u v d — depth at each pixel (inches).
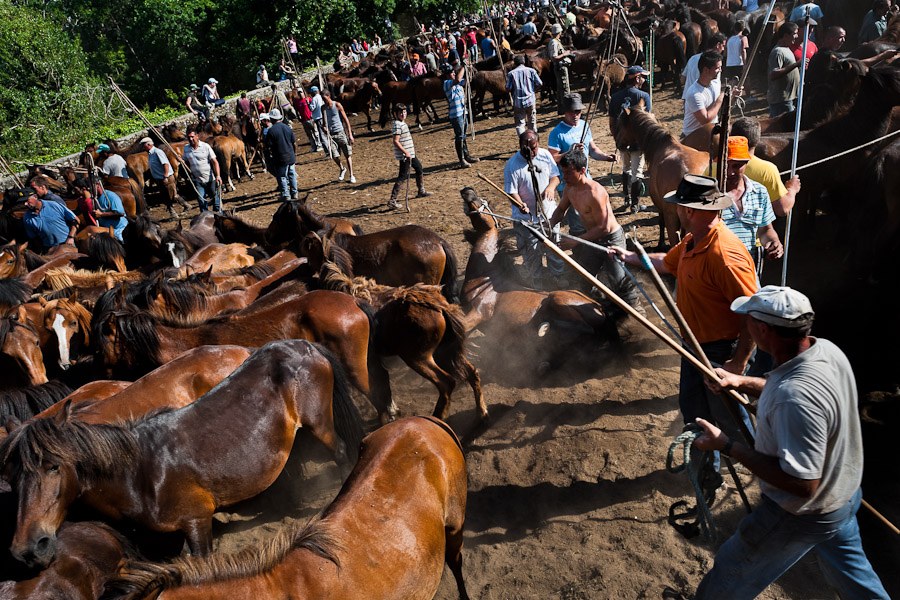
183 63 1525.6
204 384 190.2
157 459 157.4
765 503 118.6
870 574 119.3
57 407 179.2
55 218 416.8
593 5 1519.4
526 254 291.9
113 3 1577.3
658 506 178.4
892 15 552.1
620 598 154.4
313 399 184.9
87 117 1058.1
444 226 433.1
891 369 215.5
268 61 1496.1
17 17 1092.5
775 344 111.9
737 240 150.4
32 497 133.2
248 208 604.1
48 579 133.7
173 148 701.3
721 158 162.2
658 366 243.8
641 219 389.7
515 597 162.1
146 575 106.6
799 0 695.1
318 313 216.5
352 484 134.7
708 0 1003.9
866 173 260.8
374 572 121.7
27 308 242.7
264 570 114.8
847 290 271.4
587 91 812.0
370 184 583.8
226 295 252.7
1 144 959.0
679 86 697.6
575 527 178.4
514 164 286.0
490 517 189.9
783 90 427.8
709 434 116.6
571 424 218.8
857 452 112.7
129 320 205.0
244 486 170.2
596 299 260.7
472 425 231.6
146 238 343.3
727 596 125.2
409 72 1008.9
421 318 212.5
